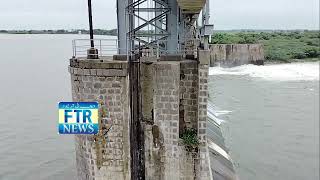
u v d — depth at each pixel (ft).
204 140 75.15
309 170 133.69
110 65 68.85
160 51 84.69
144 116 75.92
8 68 399.85
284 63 424.05
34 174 129.59
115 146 72.28
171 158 76.48
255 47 388.37
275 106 222.48
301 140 163.02
